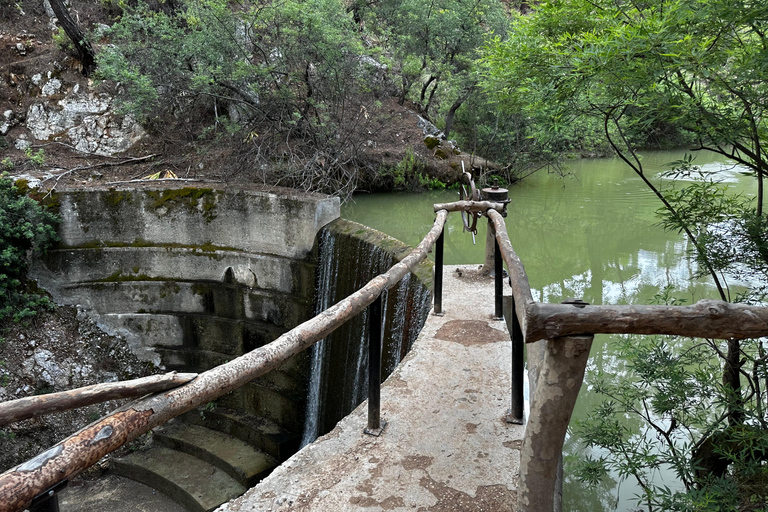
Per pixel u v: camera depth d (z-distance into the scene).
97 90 14.48
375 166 15.12
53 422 10.13
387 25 18.69
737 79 3.61
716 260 4.49
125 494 9.20
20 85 14.53
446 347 4.25
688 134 4.62
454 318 4.81
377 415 3.15
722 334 1.70
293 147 13.60
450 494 2.64
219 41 12.45
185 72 13.26
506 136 17.58
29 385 10.55
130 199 11.16
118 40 14.18
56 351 10.91
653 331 1.73
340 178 13.85
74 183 11.98
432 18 16.92
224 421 10.53
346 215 13.63
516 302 2.14
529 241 11.86
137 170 13.48
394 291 7.65
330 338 9.54
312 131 13.37
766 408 3.74
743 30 4.04
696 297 7.62
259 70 12.30
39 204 10.85
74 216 11.05
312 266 10.40
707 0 3.54
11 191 10.82
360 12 18.91
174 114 14.72
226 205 11.08
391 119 17.61
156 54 12.80
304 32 12.40
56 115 14.31
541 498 2.04
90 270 11.25
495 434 3.14
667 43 3.60
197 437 10.25
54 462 1.33
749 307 1.69
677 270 9.37
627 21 4.61
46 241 10.88
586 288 9.05
